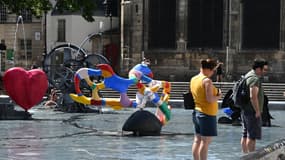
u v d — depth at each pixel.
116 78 56.94
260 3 138.38
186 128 58.56
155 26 146.88
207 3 142.38
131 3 147.75
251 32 139.38
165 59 145.88
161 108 54.09
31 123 63.47
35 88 68.81
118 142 46.31
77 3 96.31
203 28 143.00
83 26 166.00
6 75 68.38
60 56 87.50
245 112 32.28
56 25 167.75
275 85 110.94
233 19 140.25
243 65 139.88
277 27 137.50
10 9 95.25
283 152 14.94
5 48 155.62
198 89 28.48
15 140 47.06
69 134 52.12
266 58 138.00
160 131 52.69
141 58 147.25
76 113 79.19
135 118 51.50
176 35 144.75
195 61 143.50
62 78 81.25
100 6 169.25
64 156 38.00
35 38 173.25
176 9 144.62
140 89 54.81
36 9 96.12
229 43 140.75
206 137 28.58
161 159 37.03
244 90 32.12
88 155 38.62
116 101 56.97
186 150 41.59
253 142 32.28
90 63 82.12
